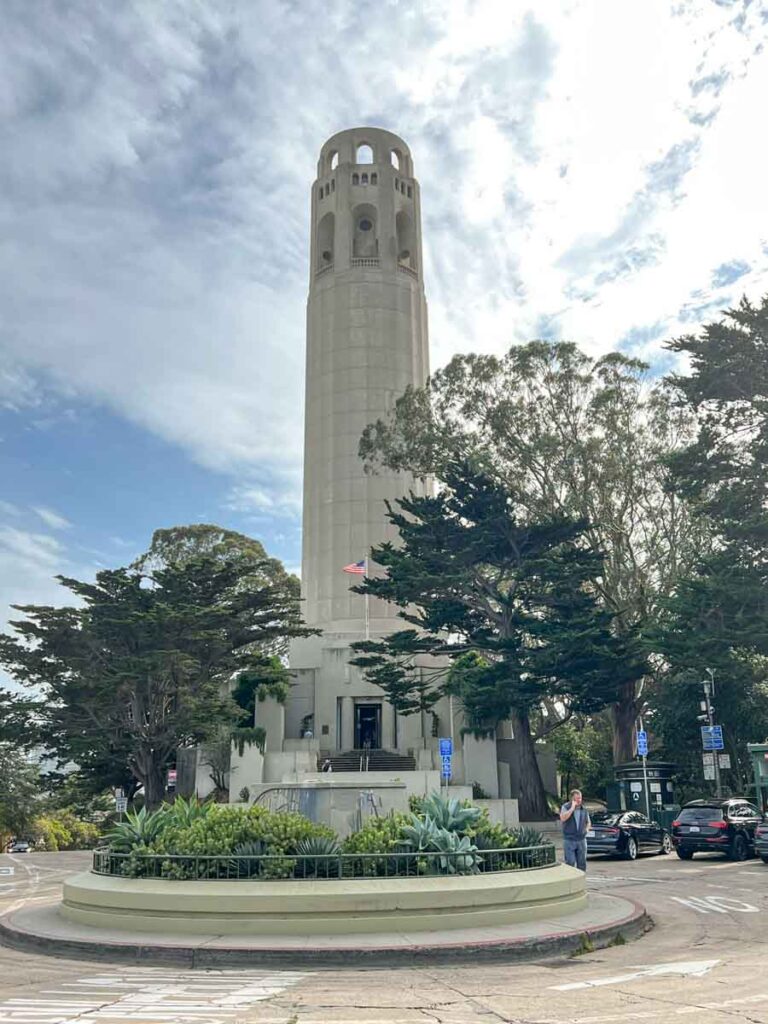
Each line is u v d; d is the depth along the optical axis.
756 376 38.19
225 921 12.45
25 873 28.27
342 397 69.62
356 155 76.81
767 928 14.09
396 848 14.11
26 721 46.41
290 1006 8.52
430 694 46.97
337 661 59.00
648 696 50.03
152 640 46.75
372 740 59.16
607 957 11.77
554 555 43.66
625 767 38.09
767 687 44.81
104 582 48.72
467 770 46.38
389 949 11.24
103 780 52.53
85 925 13.66
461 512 45.31
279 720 52.12
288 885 12.93
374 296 71.50
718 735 35.50
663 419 48.31
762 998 8.72
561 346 49.50
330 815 17.02
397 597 45.62
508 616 45.44
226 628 51.47
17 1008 8.42
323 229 76.50
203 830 14.57
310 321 74.31
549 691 42.84
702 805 28.47
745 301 38.88
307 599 67.19
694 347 39.28
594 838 28.53
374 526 66.19
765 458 37.72
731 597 35.69
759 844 25.47
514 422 48.78
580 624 41.03
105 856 15.13
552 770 54.03
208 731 45.62
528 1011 8.23
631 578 48.72
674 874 23.55
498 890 13.38
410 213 76.69
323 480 68.69
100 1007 8.46
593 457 47.62
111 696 44.84
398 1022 7.74
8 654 45.44
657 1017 7.88
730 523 36.50
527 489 49.66
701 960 11.24
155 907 12.91
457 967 11.07
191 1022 7.71
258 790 38.62
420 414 50.94
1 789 58.22
